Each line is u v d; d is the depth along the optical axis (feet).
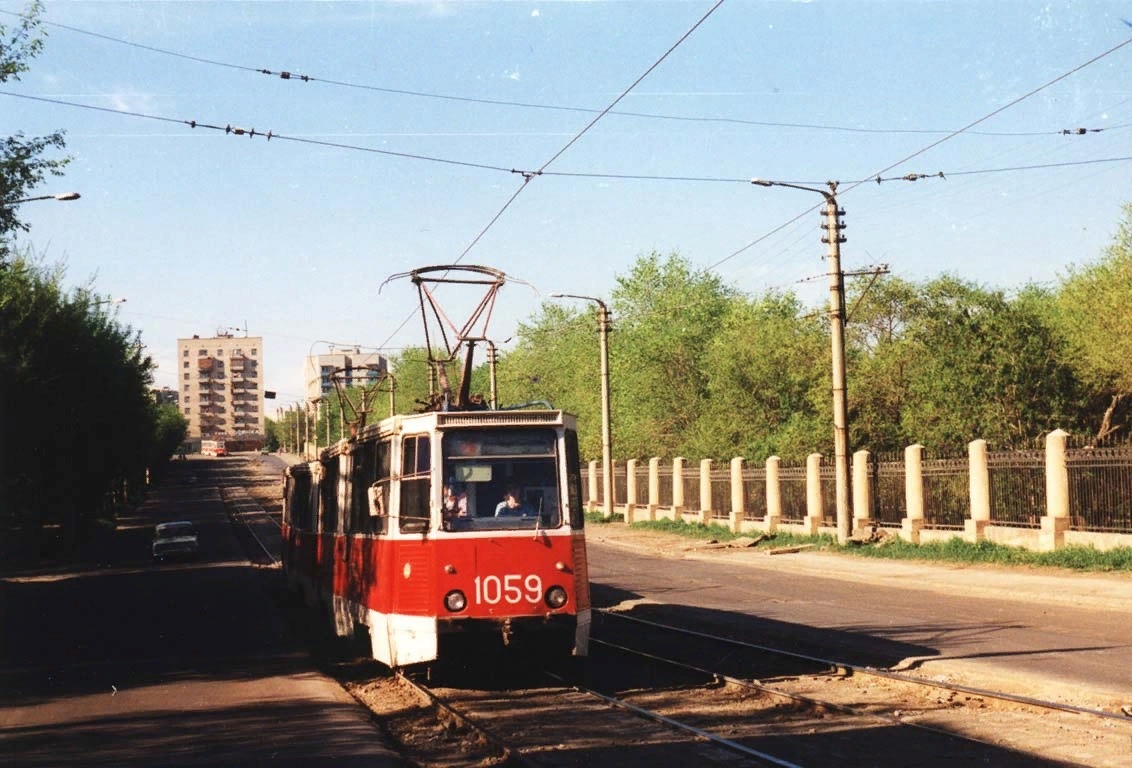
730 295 251.39
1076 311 116.16
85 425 141.49
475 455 43.24
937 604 66.64
